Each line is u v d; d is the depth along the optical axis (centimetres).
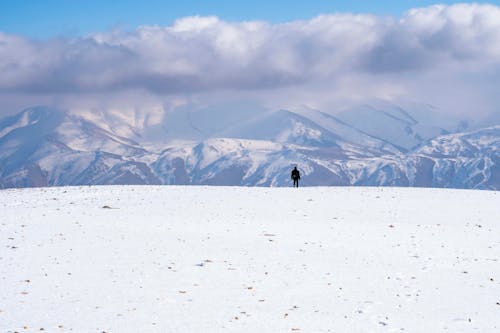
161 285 3186
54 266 3525
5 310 2748
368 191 6719
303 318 2711
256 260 3734
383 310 2850
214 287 3172
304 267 3597
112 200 6003
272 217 5131
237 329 2544
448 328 2605
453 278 3422
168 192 6588
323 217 5172
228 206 5662
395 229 4703
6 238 4222
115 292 3050
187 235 4369
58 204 5788
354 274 3469
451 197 6281
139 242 4134
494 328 2609
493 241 4356
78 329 2511
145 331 2498
